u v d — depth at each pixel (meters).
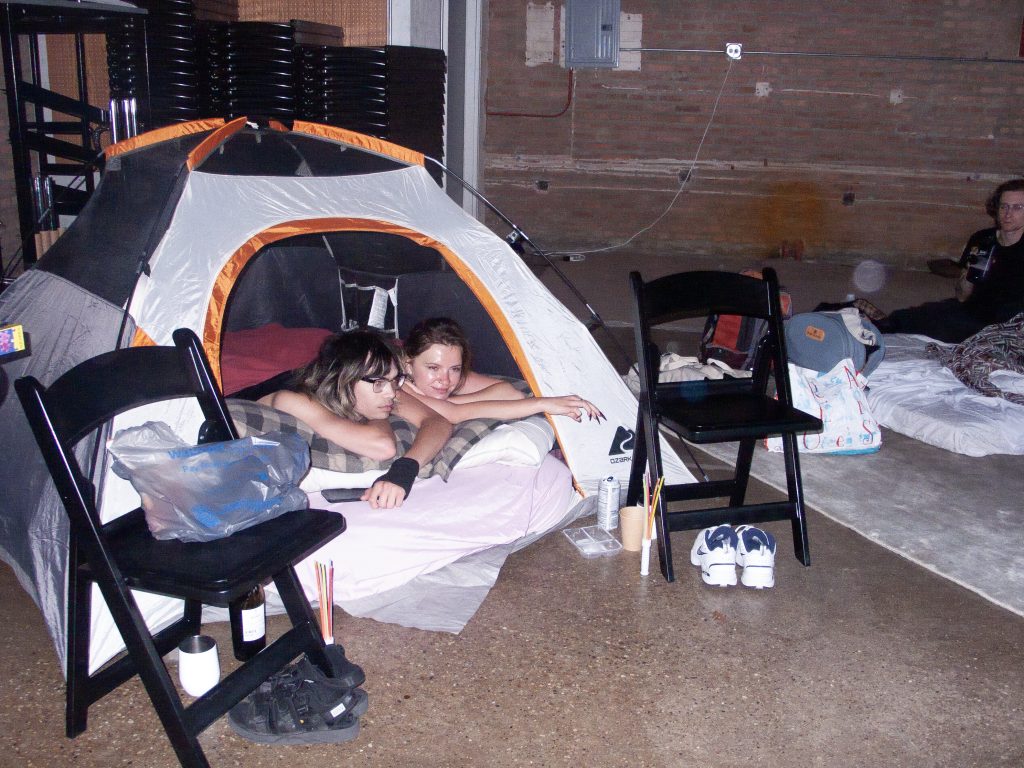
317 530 2.15
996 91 8.35
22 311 3.26
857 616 2.79
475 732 2.22
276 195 3.20
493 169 9.09
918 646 2.64
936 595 2.93
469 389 3.47
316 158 3.83
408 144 5.71
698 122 8.78
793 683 2.45
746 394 3.20
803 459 4.11
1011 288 5.04
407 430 3.02
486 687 2.40
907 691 2.43
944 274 8.45
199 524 2.06
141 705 2.31
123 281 2.77
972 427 4.19
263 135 3.78
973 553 3.21
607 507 3.26
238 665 2.46
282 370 3.87
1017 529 3.41
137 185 3.18
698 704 2.36
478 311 4.14
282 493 2.20
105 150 3.58
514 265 3.45
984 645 2.65
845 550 3.23
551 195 9.10
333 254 4.77
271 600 2.70
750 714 2.32
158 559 2.01
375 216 3.29
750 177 8.86
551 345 3.37
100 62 5.87
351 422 2.82
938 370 4.75
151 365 2.24
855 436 4.11
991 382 4.57
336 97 5.38
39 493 2.62
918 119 8.52
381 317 4.58
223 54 5.23
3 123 5.39
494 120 8.97
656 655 2.56
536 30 8.66
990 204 5.10
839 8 8.34
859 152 8.68
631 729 2.25
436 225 3.42
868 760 2.17
